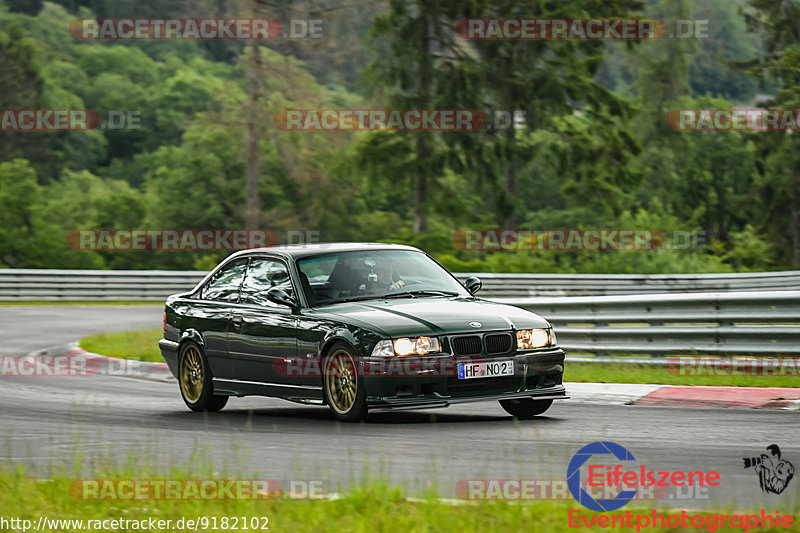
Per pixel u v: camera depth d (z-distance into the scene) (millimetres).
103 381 32562
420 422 21656
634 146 136875
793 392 23984
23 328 52625
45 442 20188
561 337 34281
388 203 172625
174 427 22078
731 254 141000
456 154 123750
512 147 127125
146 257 152625
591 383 27562
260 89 94500
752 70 151125
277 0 92375
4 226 139375
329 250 23875
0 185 142125
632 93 199375
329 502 13625
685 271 116188
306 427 21359
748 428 19609
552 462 16188
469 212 126250
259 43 93250
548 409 23516
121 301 77562
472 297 23469
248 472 16422
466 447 18219
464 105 123125
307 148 102188
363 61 115000
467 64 122312
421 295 23016
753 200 165500
